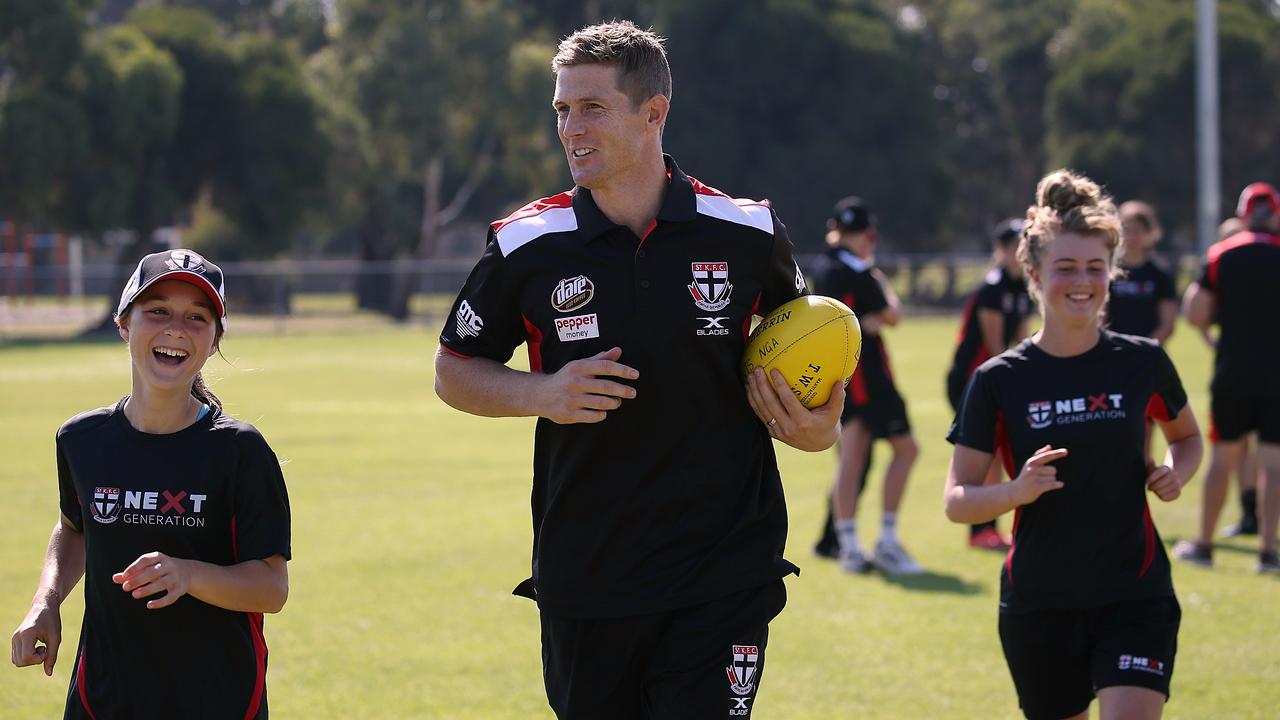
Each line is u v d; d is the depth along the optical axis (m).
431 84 69.12
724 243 4.98
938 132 80.50
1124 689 5.52
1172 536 13.45
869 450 12.23
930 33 97.00
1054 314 6.06
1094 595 5.79
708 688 4.86
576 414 4.67
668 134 75.56
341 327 57.81
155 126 57.81
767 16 74.19
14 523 13.98
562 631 5.07
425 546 12.93
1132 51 77.00
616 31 4.91
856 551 12.08
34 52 56.09
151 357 4.80
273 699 8.16
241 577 4.72
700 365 4.95
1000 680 8.59
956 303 70.75
